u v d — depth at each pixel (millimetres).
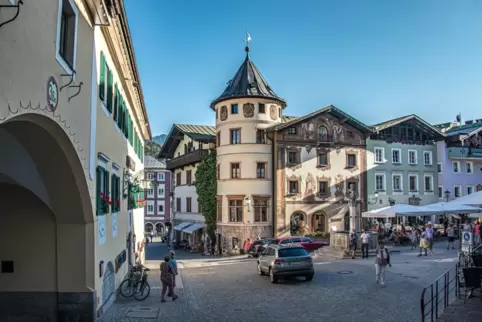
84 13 11070
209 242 46594
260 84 45281
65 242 12516
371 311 14875
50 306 12484
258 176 43250
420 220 49656
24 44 7031
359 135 47469
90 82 11930
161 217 86188
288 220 43500
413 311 14570
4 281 12461
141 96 25625
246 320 14133
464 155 52281
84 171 11203
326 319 14062
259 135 43625
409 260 27531
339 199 45656
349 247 30438
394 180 49219
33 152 10148
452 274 21453
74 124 10180
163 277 17266
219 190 44906
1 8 6141
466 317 11836
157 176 86375
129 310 15297
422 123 50594
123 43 16281
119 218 18859
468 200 22172
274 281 21109
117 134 18234
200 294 18828
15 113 6754
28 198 12531
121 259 19359
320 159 45375
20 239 12508
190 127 55688
